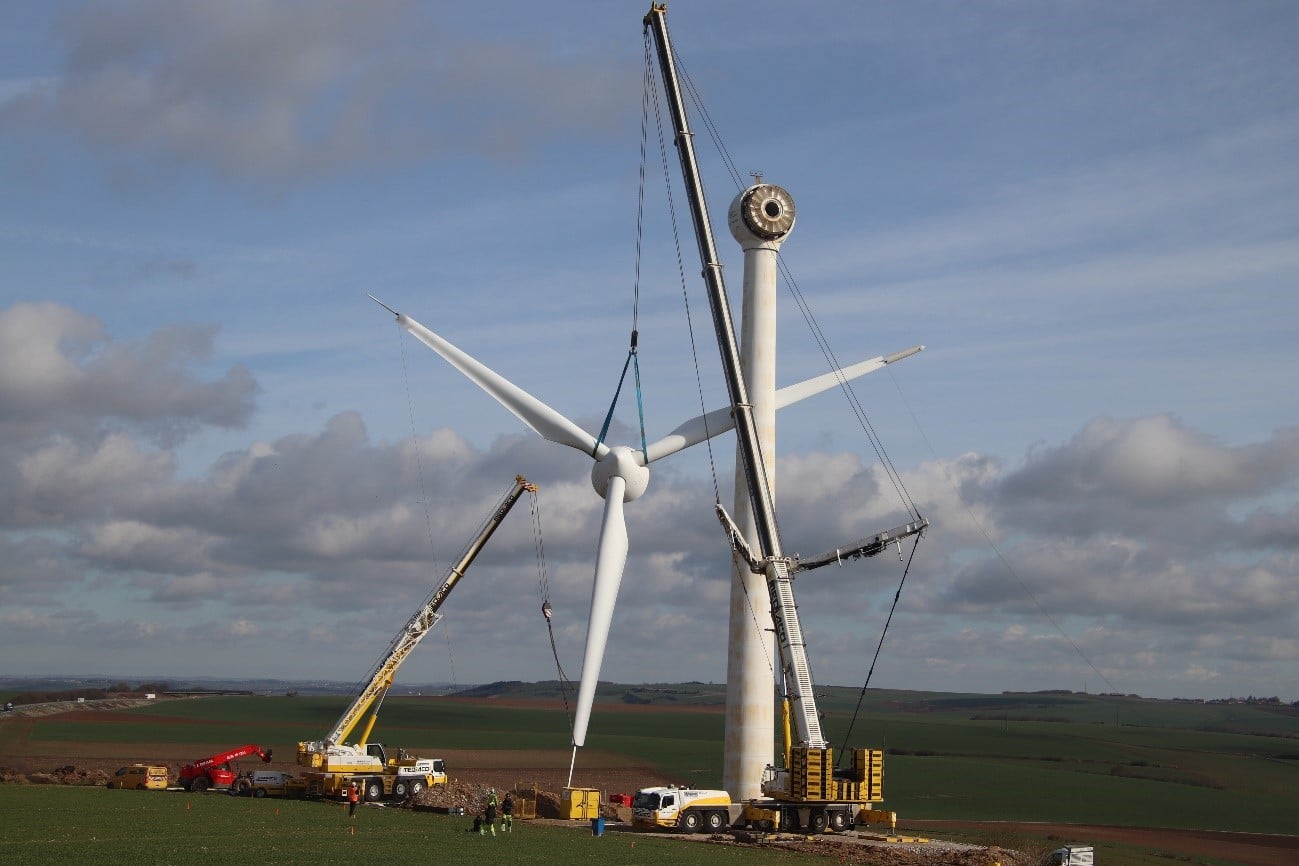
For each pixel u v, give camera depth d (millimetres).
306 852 40031
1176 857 59531
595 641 58125
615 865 38938
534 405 60906
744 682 59938
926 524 51469
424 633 65312
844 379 64438
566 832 50500
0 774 75438
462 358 60938
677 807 52219
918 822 72000
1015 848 55375
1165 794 98375
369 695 64625
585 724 57625
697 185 61156
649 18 64062
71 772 76188
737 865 40438
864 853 46281
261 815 52938
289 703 186125
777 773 52969
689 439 60688
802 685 52156
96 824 47188
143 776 68500
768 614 60031
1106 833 70188
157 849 39688
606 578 58656
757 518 55562
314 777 64438
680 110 62531
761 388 61844
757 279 62812
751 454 56656
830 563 53188
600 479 60469
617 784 94688
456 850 41781
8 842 40812
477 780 92688
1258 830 77688
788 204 62906
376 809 59312
